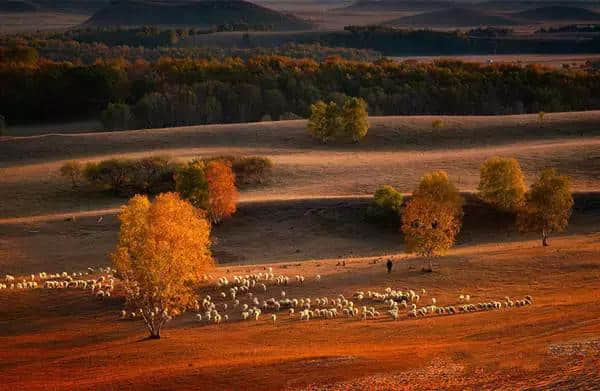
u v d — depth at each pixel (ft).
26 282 276.00
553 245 290.97
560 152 471.62
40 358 178.19
